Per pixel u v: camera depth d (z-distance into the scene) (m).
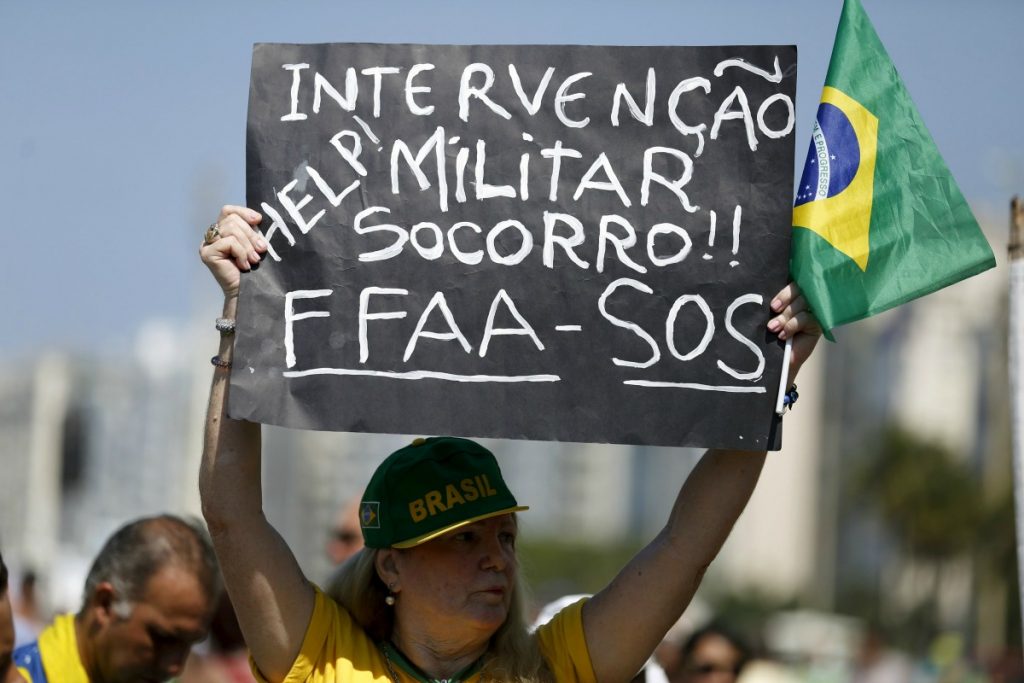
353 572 3.56
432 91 3.45
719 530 3.41
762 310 3.32
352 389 3.36
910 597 34.59
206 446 3.39
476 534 3.41
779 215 3.34
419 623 3.42
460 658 3.44
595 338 3.35
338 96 3.46
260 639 3.39
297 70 3.48
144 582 3.71
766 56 3.38
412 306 3.38
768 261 3.33
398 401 3.35
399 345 3.37
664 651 6.57
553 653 3.47
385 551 3.48
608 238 3.38
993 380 38.03
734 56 3.39
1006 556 33.78
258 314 3.38
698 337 3.33
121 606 3.72
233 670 5.27
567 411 3.33
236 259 3.41
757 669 7.52
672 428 3.31
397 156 3.44
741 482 3.41
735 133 3.38
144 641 3.71
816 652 20.00
